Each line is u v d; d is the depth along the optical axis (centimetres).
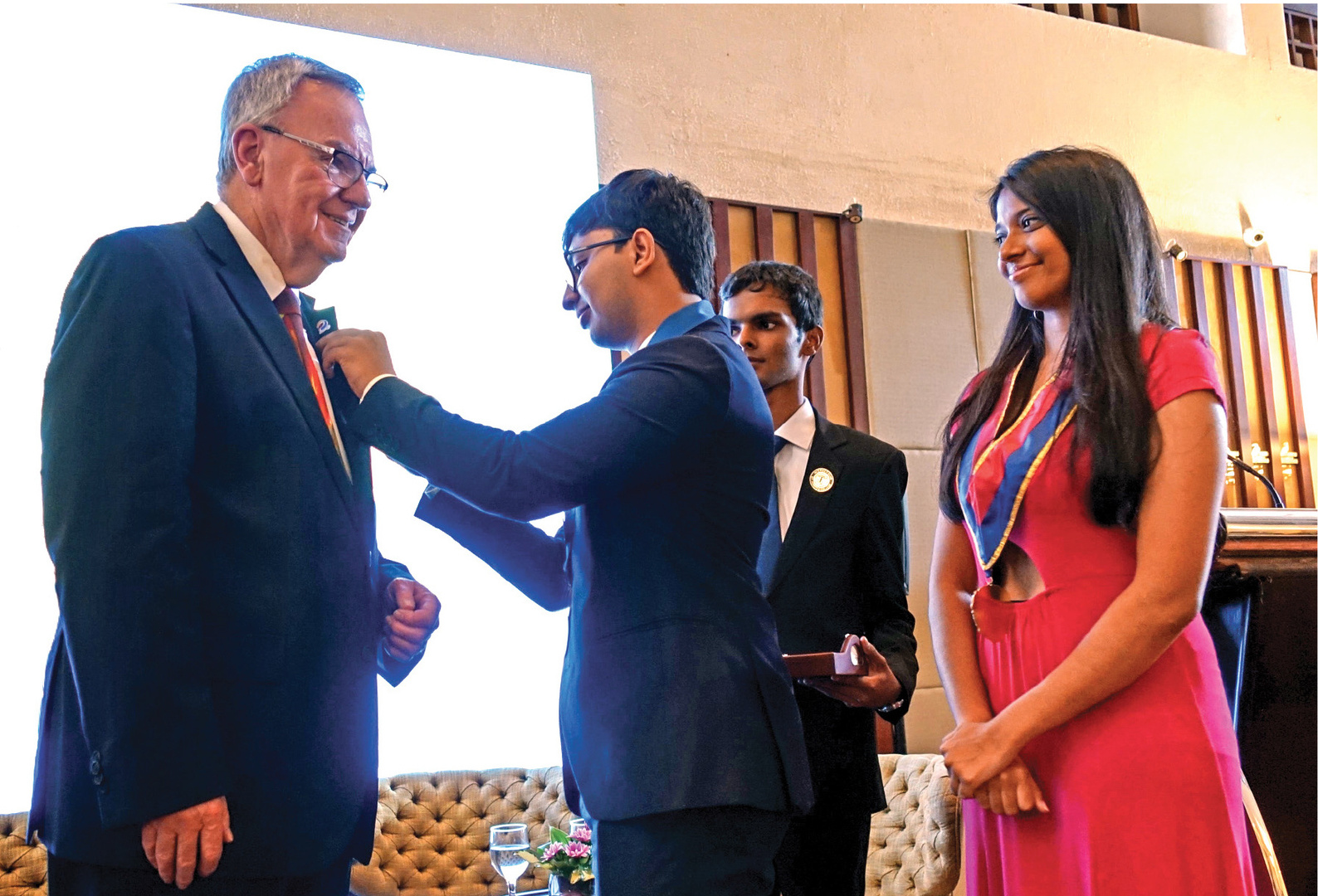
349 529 171
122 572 146
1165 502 172
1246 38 715
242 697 157
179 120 448
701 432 173
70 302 159
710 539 173
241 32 458
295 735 159
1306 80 733
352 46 478
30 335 425
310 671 162
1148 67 680
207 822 147
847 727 243
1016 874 179
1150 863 167
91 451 149
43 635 424
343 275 470
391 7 484
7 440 421
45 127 430
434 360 480
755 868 165
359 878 460
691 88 546
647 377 173
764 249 550
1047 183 189
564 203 511
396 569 202
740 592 174
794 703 174
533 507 167
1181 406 174
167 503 150
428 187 489
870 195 585
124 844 147
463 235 493
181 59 450
